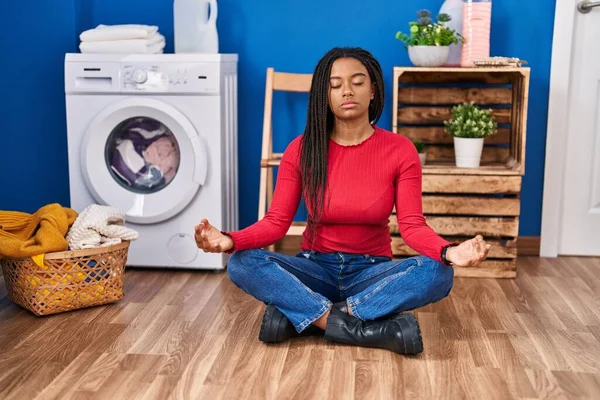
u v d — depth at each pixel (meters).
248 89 3.38
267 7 3.32
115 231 2.53
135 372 1.96
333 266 2.19
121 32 3.01
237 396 1.81
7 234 2.40
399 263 2.10
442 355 2.09
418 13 3.06
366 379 1.92
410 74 3.19
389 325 2.09
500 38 3.26
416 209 2.09
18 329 2.31
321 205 2.12
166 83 2.92
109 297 2.55
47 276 2.41
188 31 3.17
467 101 3.27
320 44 3.33
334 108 2.08
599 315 2.48
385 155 2.12
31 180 3.34
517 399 1.80
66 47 3.21
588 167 3.30
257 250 2.13
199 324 2.36
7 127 3.30
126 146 3.02
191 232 3.01
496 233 2.97
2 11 3.22
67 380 1.91
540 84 3.27
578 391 1.85
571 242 3.36
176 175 2.97
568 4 3.18
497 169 3.01
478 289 2.80
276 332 2.14
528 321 2.41
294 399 1.80
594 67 3.24
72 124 2.99
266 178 3.15
